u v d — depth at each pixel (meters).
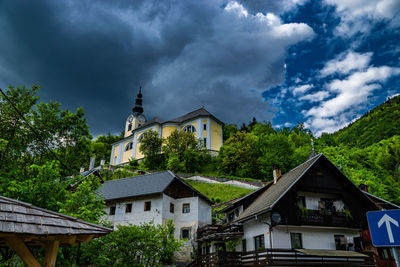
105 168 58.00
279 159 56.19
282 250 18.48
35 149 20.44
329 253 18.66
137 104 84.62
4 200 5.55
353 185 22.03
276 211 19.97
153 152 63.47
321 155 22.53
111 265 17.77
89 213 13.70
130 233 18.86
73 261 13.18
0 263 8.92
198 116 66.69
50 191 13.00
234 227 25.08
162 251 20.55
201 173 58.50
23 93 20.09
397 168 55.66
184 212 32.75
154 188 32.22
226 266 19.22
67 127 23.22
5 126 18.48
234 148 58.94
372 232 6.14
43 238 5.72
